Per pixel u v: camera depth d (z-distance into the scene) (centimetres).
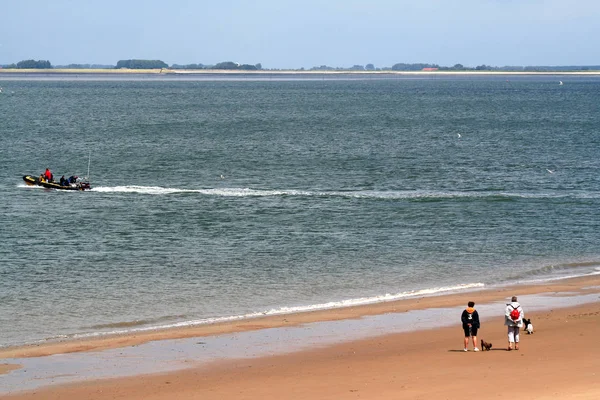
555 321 7350
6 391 5559
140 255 10531
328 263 10206
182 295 8588
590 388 5128
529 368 5741
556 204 14788
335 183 17525
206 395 5369
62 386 5662
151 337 7031
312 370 5941
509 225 12875
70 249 10831
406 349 6525
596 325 7144
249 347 6688
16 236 11638
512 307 6341
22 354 6506
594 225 12900
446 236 12012
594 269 10062
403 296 8638
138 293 8650
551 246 11362
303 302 8375
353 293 8762
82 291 8712
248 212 13838
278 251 10875
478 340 6750
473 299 8475
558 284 9238
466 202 15000
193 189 16488
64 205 14338
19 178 17638
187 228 12388
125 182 17512
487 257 10656
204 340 6919
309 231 12269
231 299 8450
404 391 5253
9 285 8944
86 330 7300
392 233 12188
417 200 15200
